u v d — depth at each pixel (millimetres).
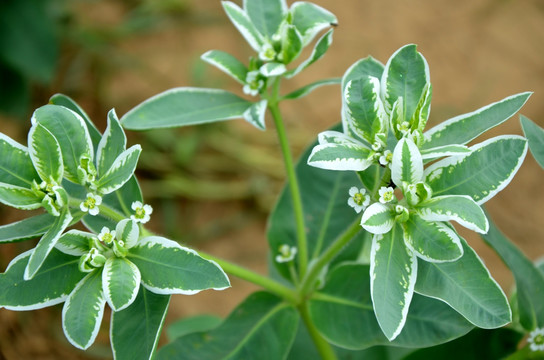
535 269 624
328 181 665
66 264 552
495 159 536
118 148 552
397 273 530
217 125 1083
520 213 1081
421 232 531
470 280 546
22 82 976
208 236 1050
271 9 617
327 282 619
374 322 604
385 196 535
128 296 531
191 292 535
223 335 615
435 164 542
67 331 533
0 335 855
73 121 550
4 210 913
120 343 550
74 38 1108
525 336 620
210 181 1071
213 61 616
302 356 690
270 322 618
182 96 625
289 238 653
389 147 552
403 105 549
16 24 955
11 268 547
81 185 565
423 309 584
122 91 1124
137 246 545
